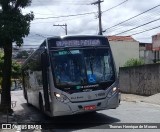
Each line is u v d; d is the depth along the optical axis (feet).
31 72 63.87
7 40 57.82
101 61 44.91
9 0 57.62
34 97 62.08
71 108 42.73
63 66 43.60
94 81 43.75
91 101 43.29
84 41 44.91
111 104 44.50
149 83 93.30
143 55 184.14
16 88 204.85
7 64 61.67
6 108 60.80
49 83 43.86
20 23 56.49
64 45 44.24
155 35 132.67
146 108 60.64
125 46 181.68
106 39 46.09
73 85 43.01
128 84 108.58
